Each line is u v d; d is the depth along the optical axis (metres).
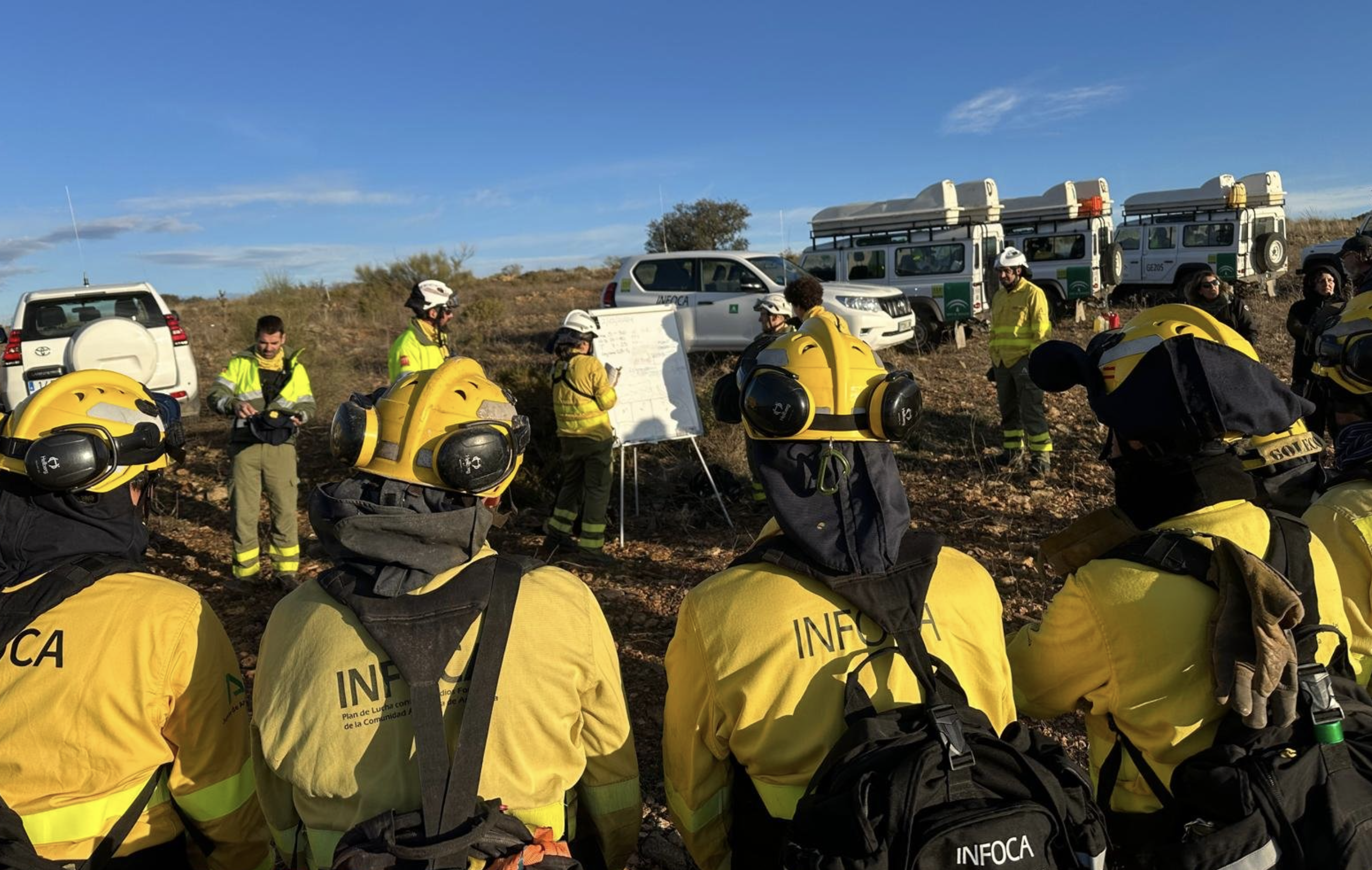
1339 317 2.46
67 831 1.66
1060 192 16.62
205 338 15.81
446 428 1.63
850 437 1.68
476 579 1.62
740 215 36.44
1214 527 1.75
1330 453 7.13
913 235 15.10
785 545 1.75
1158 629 1.65
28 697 1.62
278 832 1.75
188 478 8.11
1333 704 1.60
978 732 1.50
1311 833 1.53
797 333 1.84
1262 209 18.75
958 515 6.88
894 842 1.38
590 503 6.06
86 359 7.20
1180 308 1.85
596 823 1.84
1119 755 1.81
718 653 1.66
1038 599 5.30
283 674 1.57
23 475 1.78
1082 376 1.95
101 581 1.76
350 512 1.58
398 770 1.51
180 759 1.79
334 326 16.70
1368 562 1.97
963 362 12.95
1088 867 1.48
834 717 1.59
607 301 13.83
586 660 1.67
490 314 17.69
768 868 1.68
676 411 6.77
